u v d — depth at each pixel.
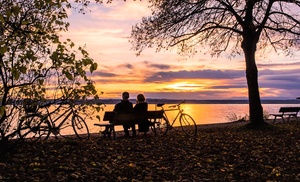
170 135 14.73
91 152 9.80
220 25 18.92
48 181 6.66
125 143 11.89
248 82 17.59
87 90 8.21
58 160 8.41
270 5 17.27
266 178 7.77
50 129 9.58
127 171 7.92
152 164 8.77
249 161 9.44
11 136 8.80
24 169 7.35
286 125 19.61
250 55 17.59
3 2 7.78
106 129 13.27
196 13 17.91
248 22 17.53
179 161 9.24
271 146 11.82
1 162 7.77
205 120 36.50
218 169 8.56
